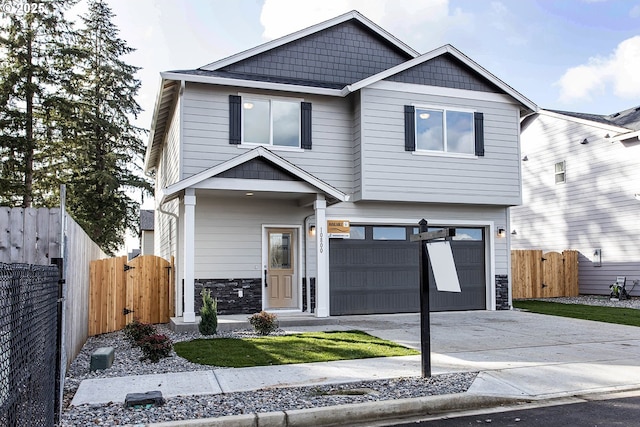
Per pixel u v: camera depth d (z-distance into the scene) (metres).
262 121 13.00
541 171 21.47
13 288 2.93
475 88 14.30
